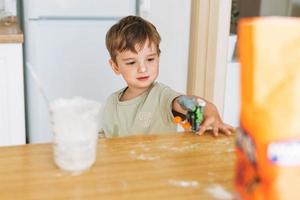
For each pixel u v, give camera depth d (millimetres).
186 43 2605
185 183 743
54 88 2342
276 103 544
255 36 537
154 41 1344
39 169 785
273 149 549
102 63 2381
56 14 2266
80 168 778
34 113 2354
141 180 749
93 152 805
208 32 2590
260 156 558
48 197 684
